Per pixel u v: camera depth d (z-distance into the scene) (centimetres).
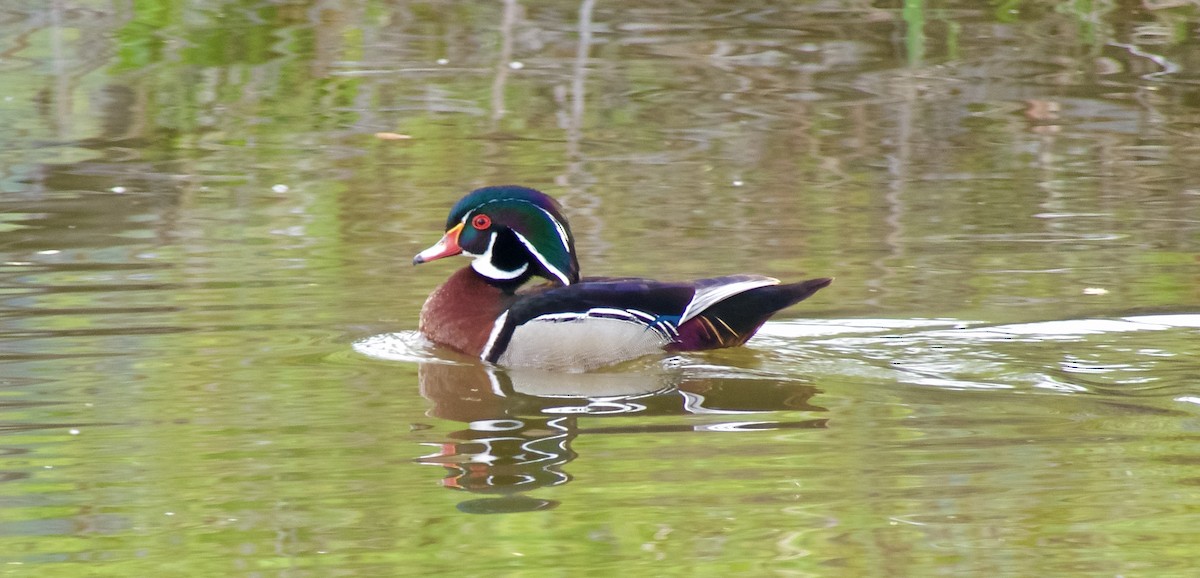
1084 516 845
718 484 899
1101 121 2195
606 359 1197
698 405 1073
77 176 1898
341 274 1441
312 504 871
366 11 2920
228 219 1673
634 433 1007
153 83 2439
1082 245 1527
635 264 1472
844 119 2227
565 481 906
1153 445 962
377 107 2319
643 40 2739
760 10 2958
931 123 2200
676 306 1220
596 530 832
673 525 834
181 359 1171
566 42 2728
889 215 1684
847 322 1277
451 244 1273
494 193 1280
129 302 1330
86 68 2509
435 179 1888
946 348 1202
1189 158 1962
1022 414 1034
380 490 895
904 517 846
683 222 1661
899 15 2897
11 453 957
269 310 1316
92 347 1197
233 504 873
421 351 1225
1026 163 1955
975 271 1428
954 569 778
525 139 2127
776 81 2469
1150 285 1366
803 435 995
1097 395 1077
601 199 1777
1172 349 1186
